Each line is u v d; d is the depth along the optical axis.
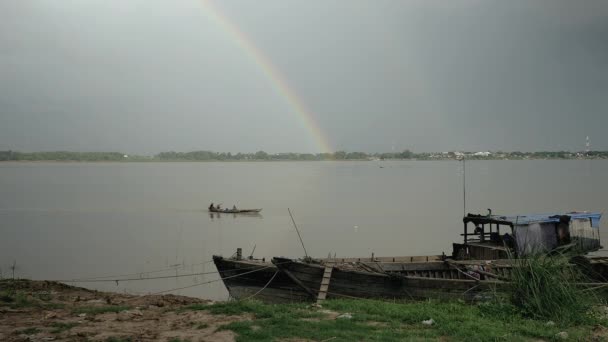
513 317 13.05
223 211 58.12
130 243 37.53
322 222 50.31
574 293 13.64
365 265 21.06
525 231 22.14
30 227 45.53
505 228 47.72
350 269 20.30
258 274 21.28
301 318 12.69
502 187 102.25
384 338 10.88
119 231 43.78
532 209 60.31
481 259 22.91
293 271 20.11
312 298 20.00
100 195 85.00
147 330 11.38
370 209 62.50
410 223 49.44
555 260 14.56
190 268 28.91
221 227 46.72
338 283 19.44
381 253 34.09
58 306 14.30
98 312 13.43
